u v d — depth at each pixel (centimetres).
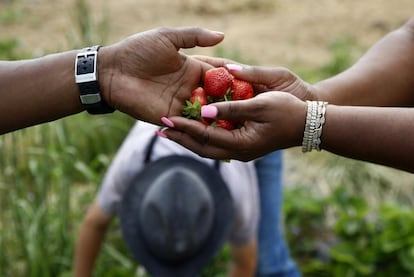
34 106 125
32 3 458
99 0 466
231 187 169
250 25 435
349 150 121
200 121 126
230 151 122
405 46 143
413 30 144
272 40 411
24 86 125
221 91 127
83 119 278
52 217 211
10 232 211
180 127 121
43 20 431
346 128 120
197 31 127
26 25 423
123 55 126
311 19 440
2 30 415
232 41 407
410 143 119
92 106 126
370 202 260
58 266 207
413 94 144
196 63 130
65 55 126
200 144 122
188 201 161
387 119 120
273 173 186
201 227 163
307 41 410
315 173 271
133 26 427
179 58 128
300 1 474
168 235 161
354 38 412
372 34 417
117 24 428
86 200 226
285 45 404
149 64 126
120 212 167
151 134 171
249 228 175
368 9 452
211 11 455
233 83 130
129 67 126
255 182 177
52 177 223
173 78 128
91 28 317
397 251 213
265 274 190
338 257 214
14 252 209
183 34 127
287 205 228
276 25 434
